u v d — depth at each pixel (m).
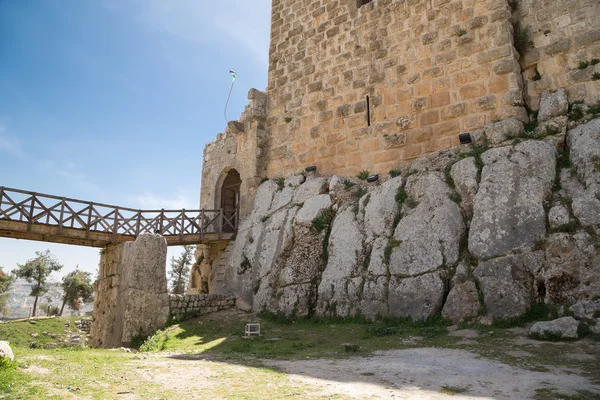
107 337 14.30
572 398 4.74
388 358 7.38
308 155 17.12
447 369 6.26
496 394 4.98
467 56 13.66
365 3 17.44
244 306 15.08
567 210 9.64
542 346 7.41
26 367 6.07
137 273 13.40
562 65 12.60
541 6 13.29
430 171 12.64
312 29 18.06
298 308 13.19
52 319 32.19
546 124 11.88
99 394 4.96
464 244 10.84
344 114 16.28
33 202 14.60
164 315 13.48
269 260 15.28
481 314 9.52
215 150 21.55
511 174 10.83
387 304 11.27
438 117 13.90
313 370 6.57
